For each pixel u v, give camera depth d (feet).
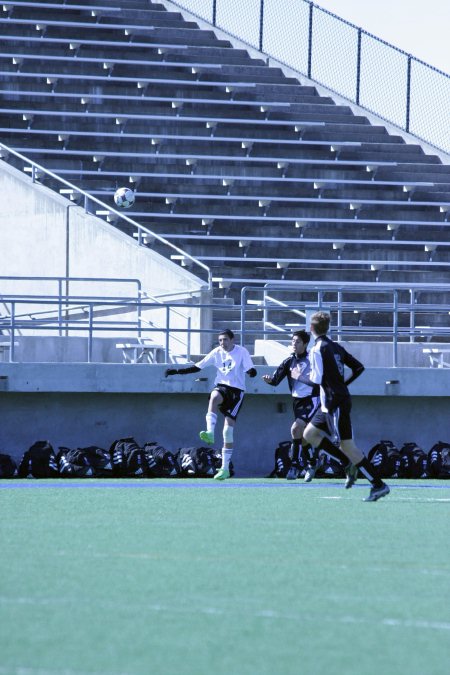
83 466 196.13
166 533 119.96
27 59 390.83
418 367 235.81
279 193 348.18
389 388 220.84
